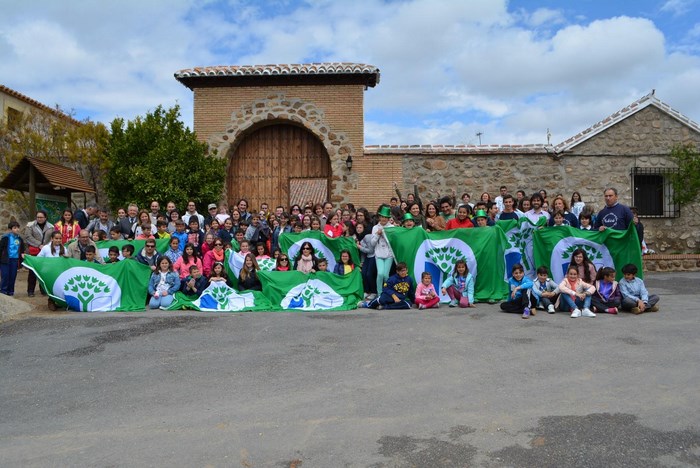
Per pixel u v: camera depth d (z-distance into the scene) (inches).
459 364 236.2
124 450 159.5
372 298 423.8
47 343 291.3
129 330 322.0
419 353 255.8
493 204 488.4
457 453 153.3
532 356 246.8
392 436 165.2
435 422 174.9
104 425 178.4
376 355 253.8
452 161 678.5
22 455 157.6
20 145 727.1
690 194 653.3
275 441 163.3
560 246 416.2
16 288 520.1
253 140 708.7
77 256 446.0
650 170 679.7
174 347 278.4
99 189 749.3
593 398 192.5
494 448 155.8
